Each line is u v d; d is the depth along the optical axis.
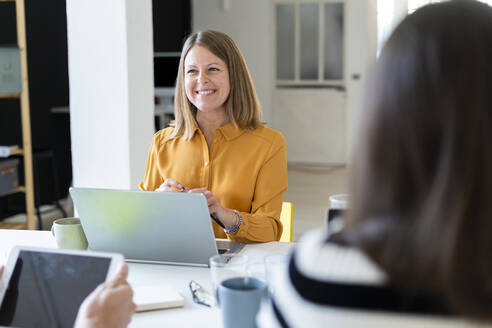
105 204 1.47
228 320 1.01
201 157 1.95
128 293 0.89
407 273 0.55
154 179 2.03
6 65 3.66
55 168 4.87
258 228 1.74
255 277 1.08
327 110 7.83
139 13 2.98
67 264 1.06
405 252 0.56
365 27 7.45
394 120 0.58
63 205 5.23
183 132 2.00
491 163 0.54
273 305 0.64
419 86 0.57
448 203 0.55
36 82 5.25
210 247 1.45
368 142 0.60
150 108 3.11
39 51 5.25
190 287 1.30
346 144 7.83
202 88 1.89
